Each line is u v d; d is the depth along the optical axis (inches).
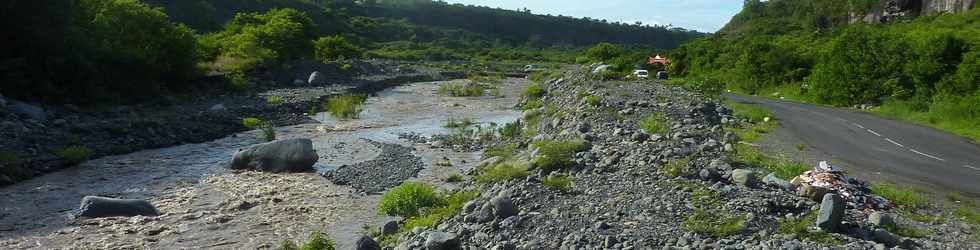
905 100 1309.1
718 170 574.9
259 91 1535.4
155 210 558.6
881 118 1182.3
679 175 556.4
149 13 1403.8
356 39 4116.6
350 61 2413.9
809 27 3316.9
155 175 700.7
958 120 1088.2
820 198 500.4
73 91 1113.4
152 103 1235.9
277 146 749.3
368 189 658.2
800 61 1852.9
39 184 644.7
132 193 621.9
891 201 533.6
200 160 789.2
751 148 781.3
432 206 559.2
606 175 572.1
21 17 1088.8
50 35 1132.5
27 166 685.3
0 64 1024.2
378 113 1343.5
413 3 5984.3
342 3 5123.0
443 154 870.4
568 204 484.7
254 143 925.8
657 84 1611.7
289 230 516.7
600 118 940.6
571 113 1021.8
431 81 2321.6
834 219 417.4
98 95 1146.0
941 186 613.9
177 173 713.0
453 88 1877.5
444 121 1242.6
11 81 1011.3
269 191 637.9
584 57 3713.1
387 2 5890.8
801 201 482.0
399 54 3732.8
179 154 824.3
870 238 414.6
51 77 1088.8
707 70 2327.8
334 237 500.1
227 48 1860.2
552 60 4146.2
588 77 1717.5
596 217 445.4
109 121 945.5
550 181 552.4
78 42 1189.1
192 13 3149.6
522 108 1462.8
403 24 5128.0
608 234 404.8
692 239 391.2
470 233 439.8
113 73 1219.2
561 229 426.0
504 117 1320.1
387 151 875.4
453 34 5324.8
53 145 778.2
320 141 962.1
